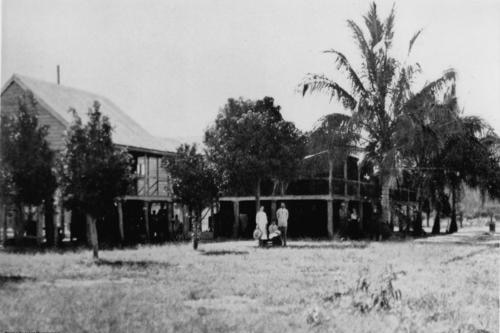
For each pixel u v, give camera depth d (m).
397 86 27.05
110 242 27.69
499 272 14.50
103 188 18.28
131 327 8.48
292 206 35.56
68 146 18.44
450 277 13.59
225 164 29.97
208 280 13.09
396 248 21.95
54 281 13.29
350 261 17.11
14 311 9.57
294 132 30.84
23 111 24.38
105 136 18.70
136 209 32.25
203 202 22.20
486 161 37.66
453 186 39.19
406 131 25.88
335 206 35.44
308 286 12.07
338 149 27.94
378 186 36.72
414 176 37.75
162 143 33.66
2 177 23.70
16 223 25.11
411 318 8.89
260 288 11.81
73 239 29.08
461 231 43.66
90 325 8.62
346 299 10.20
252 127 29.91
